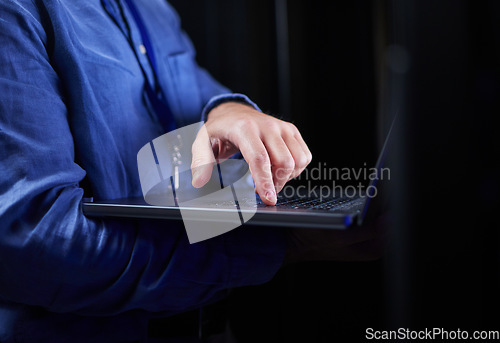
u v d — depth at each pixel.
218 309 0.77
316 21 1.78
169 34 1.01
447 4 0.33
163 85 0.90
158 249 0.55
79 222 0.51
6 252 0.48
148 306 0.57
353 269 1.29
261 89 1.92
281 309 1.49
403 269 0.36
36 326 0.59
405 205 0.35
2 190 0.49
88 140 0.63
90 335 0.62
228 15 1.96
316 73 1.80
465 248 0.34
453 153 0.34
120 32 0.80
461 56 0.33
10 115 0.51
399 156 0.35
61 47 0.62
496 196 0.34
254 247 0.61
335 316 1.34
